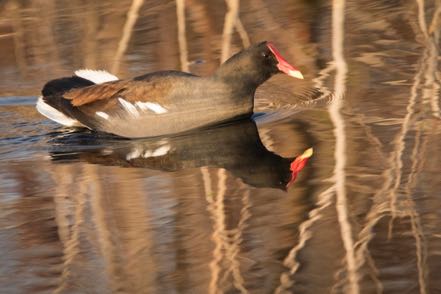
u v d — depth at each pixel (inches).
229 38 700.0
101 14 802.2
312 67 645.3
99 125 545.0
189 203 435.8
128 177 473.7
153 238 401.4
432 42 679.7
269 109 570.9
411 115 538.9
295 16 768.3
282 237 396.5
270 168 476.7
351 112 552.4
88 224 419.5
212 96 535.8
